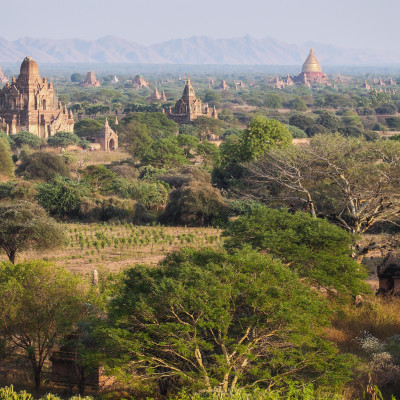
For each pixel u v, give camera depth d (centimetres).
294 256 5856
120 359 4188
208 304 4184
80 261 9181
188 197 12406
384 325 6022
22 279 5144
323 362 4222
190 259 4809
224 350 4203
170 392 4484
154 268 4738
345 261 5981
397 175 7894
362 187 7744
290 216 6600
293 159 9025
